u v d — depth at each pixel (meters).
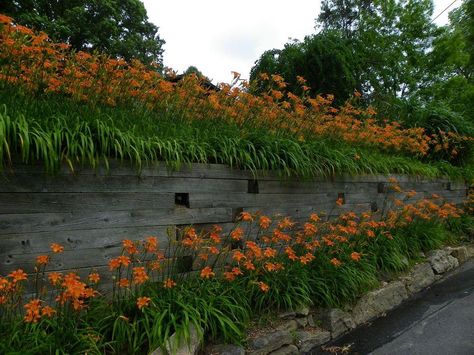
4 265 2.24
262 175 3.67
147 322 2.36
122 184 2.74
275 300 3.12
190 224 3.12
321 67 11.39
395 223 4.97
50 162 2.36
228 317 2.76
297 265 3.47
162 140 3.01
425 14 14.70
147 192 2.87
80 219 2.54
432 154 7.12
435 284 4.54
